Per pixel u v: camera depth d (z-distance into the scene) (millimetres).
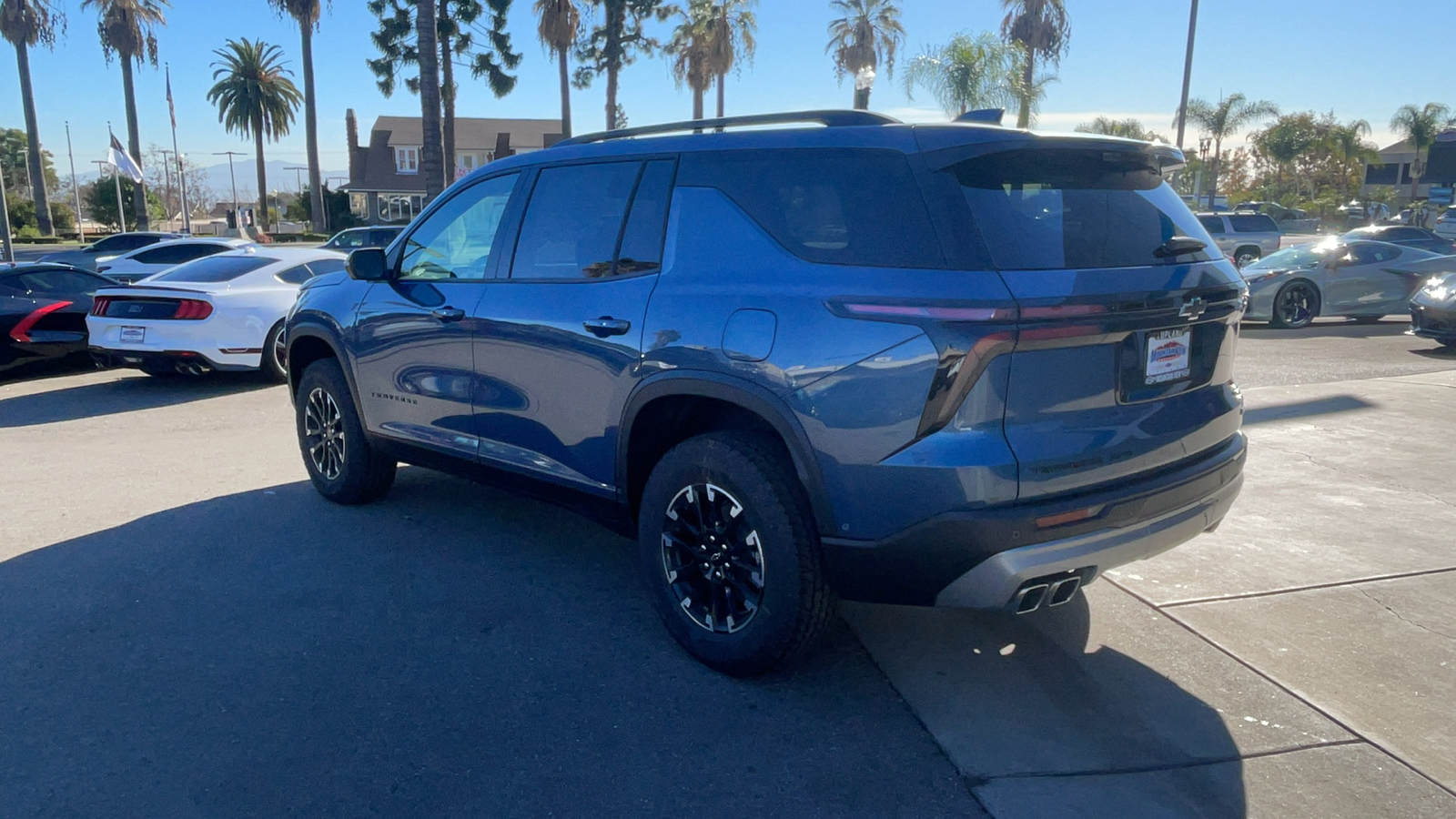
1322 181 69688
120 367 9617
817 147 3311
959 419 2871
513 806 2809
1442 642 3785
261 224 58031
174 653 3703
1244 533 4980
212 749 3072
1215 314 3367
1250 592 4273
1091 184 3281
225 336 9375
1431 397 8180
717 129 3809
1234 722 3258
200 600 4203
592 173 4055
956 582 3006
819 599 3264
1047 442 2941
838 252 3135
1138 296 3029
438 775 2949
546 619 4043
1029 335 2842
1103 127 49969
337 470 5461
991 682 3531
